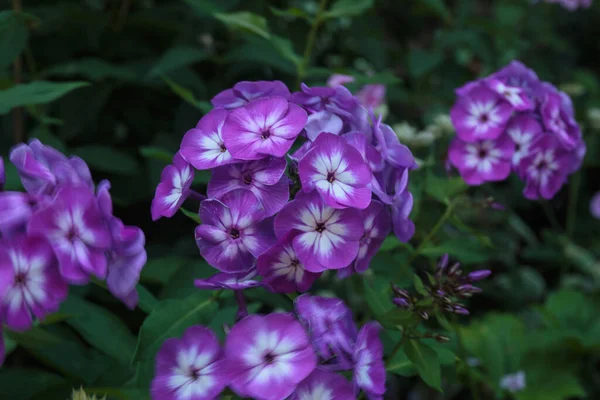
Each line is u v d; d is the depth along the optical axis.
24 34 0.53
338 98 0.42
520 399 0.62
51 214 0.37
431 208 0.58
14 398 0.47
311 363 0.38
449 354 0.48
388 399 0.70
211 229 0.40
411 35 0.96
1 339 0.37
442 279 0.43
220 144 0.41
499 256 0.78
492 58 0.84
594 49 1.19
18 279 0.37
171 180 0.42
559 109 0.51
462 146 0.51
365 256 0.42
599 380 0.73
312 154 0.40
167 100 0.70
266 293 0.50
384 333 0.49
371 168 0.42
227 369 0.38
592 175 0.95
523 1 0.96
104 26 0.66
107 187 0.39
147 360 0.41
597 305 0.72
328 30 0.78
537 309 0.68
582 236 0.92
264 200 0.40
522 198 0.87
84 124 0.64
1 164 0.39
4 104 0.47
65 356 0.49
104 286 0.41
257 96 0.44
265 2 0.67
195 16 0.67
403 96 0.75
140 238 0.38
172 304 0.42
